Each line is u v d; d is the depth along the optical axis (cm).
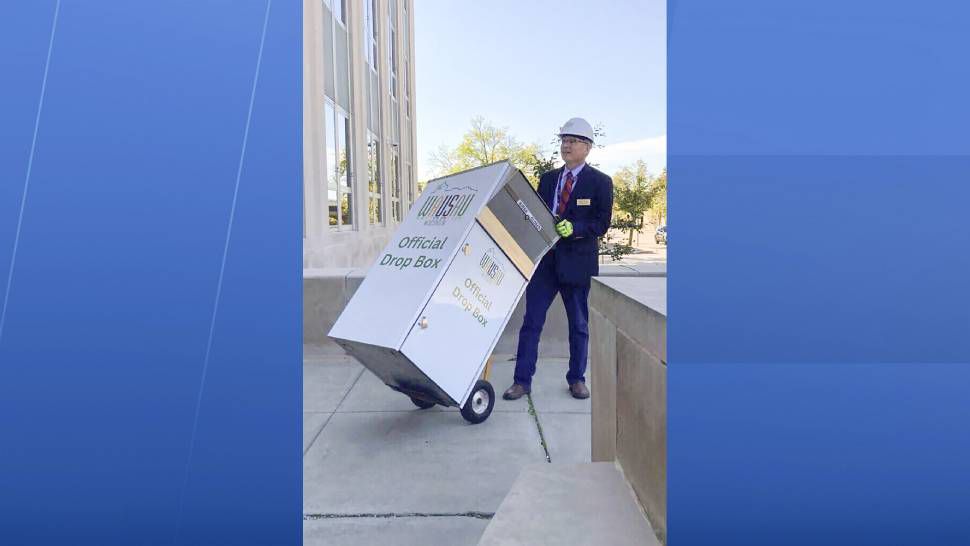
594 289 286
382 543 261
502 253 383
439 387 357
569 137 445
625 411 223
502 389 484
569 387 484
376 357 371
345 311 393
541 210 395
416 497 303
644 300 200
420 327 349
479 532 270
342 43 1177
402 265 387
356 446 368
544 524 192
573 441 374
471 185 387
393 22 1973
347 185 1237
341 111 1158
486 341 376
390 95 1825
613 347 248
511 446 367
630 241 1402
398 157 2038
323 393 475
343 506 293
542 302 459
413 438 380
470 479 322
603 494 211
